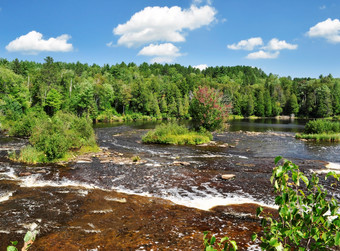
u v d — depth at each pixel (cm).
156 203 1071
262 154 2303
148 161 1927
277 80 14788
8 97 5706
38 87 7044
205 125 3334
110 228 835
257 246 715
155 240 757
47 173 1546
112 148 2588
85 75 12438
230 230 823
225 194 1189
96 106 7812
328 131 3553
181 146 2738
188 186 1307
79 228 833
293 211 284
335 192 1191
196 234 795
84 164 1792
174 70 18612
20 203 1048
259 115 10219
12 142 2828
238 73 19612
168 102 9862
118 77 13538
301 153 2361
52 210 979
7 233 795
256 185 1323
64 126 2547
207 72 19350
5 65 10462
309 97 9162
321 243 276
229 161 1934
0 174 1512
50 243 738
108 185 1323
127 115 8619
